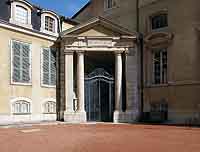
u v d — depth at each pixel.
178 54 19.89
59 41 22.31
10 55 19.12
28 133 13.87
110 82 22.59
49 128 16.45
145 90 21.58
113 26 21.56
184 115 19.27
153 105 21.08
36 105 20.61
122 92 21.67
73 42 21.72
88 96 22.48
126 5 23.64
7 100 18.77
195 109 18.78
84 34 21.88
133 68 21.64
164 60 20.94
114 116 21.09
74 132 14.34
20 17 20.00
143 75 21.78
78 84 21.50
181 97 19.53
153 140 11.33
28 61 20.30
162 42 20.77
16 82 19.36
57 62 22.38
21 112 19.59
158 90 20.84
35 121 20.30
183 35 19.70
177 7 20.20
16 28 19.50
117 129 15.90
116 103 21.31
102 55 23.27
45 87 21.33
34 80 20.61
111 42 21.70
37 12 21.34
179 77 19.73
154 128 16.36
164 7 20.98
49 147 9.66
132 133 13.85
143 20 22.27
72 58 21.81
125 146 9.86
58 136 12.66
